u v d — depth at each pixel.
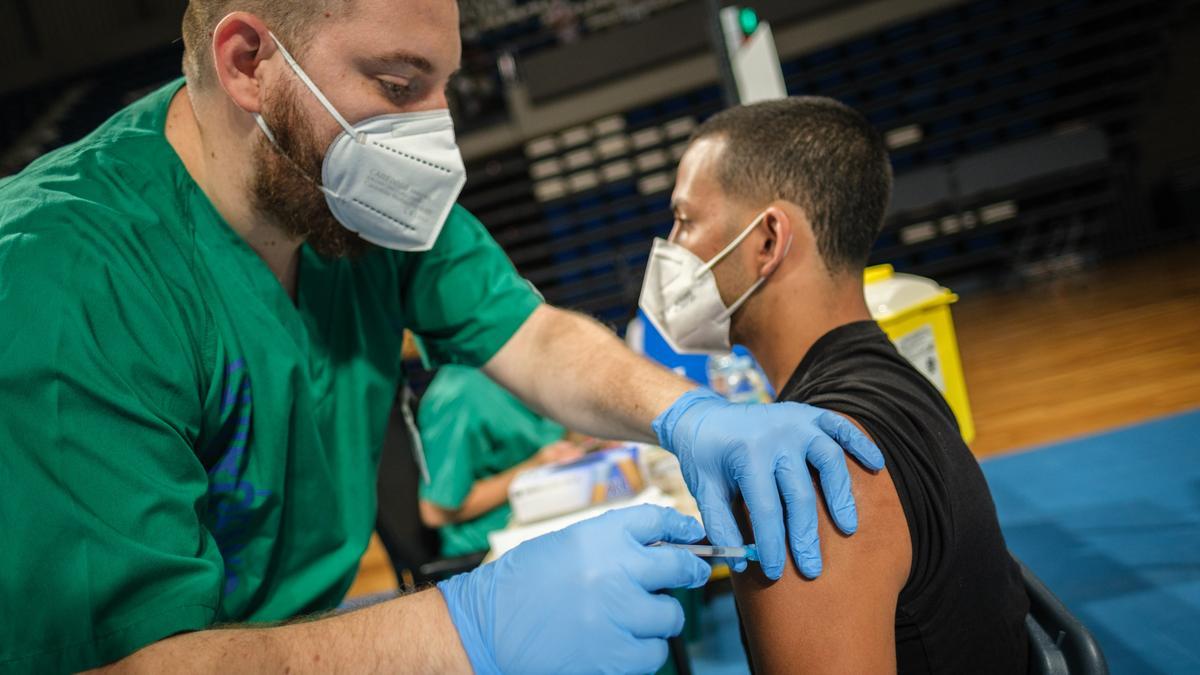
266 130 0.97
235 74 0.95
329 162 0.99
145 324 0.88
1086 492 2.89
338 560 1.16
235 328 1.02
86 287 0.83
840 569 0.81
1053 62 7.97
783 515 0.85
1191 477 2.79
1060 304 6.32
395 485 2.08
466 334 1.30
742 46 2.26
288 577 1.12
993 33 8.01
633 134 8.44
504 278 1.31
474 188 8.70
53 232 0.85
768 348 1.12
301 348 1.10
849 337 1.03
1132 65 7.79
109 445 0.78
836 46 8.24
